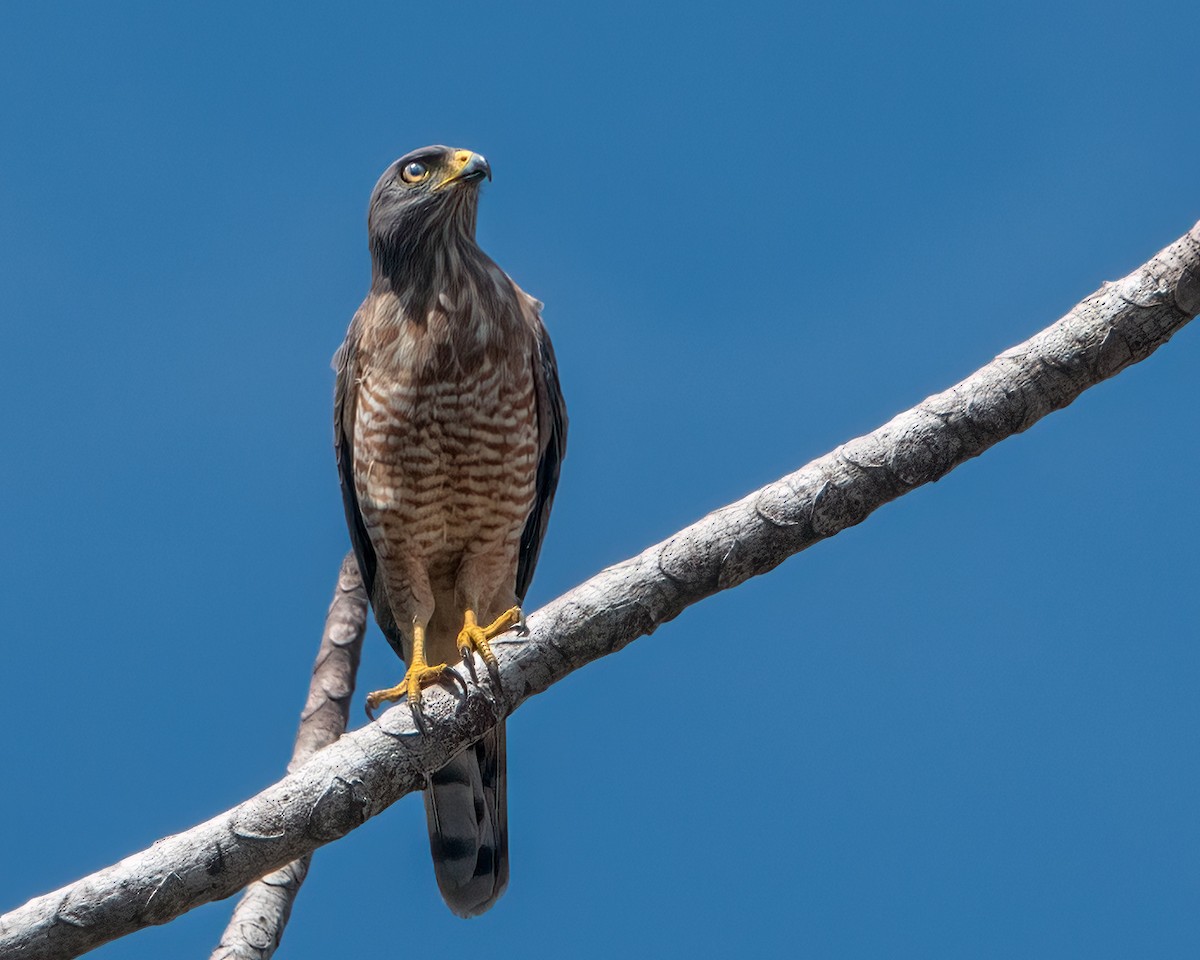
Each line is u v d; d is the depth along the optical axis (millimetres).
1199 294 9273
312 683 12961
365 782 9648
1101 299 9445
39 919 9148
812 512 9578
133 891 9234
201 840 9383
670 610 9812
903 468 9523
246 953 10719
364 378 13070
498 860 12773
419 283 12836
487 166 12734
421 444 12891
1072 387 9484
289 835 9500
